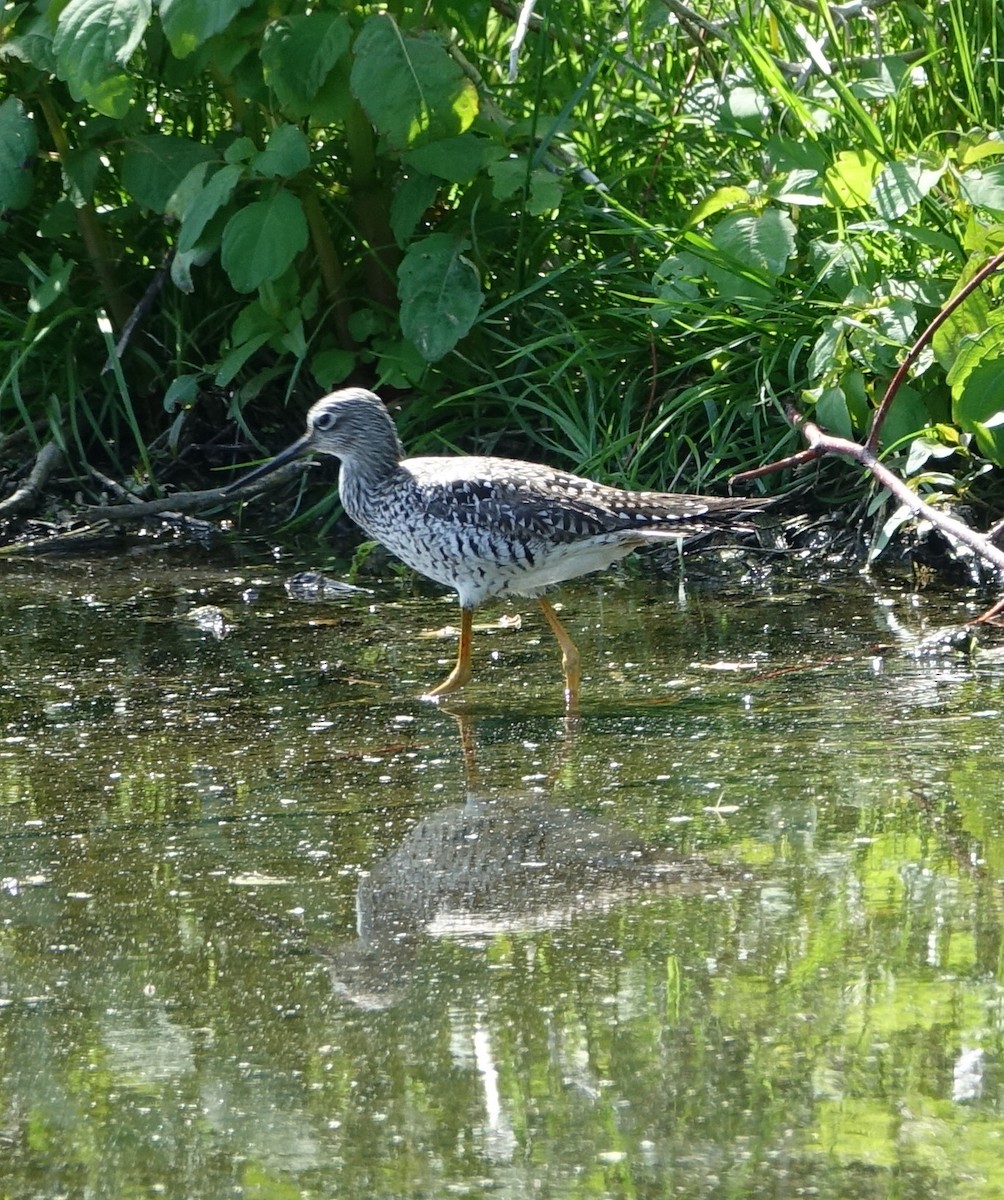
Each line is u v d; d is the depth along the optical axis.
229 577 12.27
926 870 7.10
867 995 6.08
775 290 12.06
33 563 12.59
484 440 13.14
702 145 13.57
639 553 12.67
